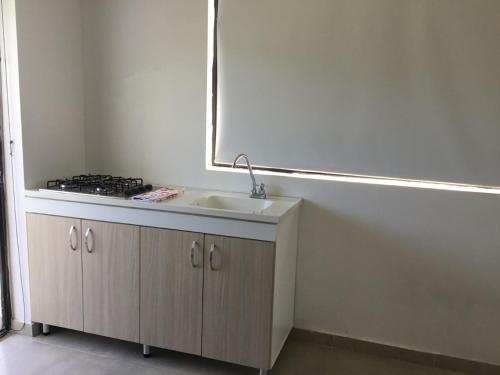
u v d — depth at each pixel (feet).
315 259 9.72
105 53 10.57
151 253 8.65
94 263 9.09
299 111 9.45
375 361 9.33
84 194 8.91
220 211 8.04
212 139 10.27
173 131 10.36
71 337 9.91
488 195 8.56
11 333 9.98
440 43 8.46
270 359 8.27
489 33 8.21
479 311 8.92
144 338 9.00
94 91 10.78
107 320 9.20
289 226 8.84
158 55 10.20
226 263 8.20
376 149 9.11
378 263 9.36
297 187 9.62
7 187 9.54
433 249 9.00
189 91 10.10
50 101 9.85
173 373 8.72
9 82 9.09
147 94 10.42
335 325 9.80
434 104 8.64
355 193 9.29
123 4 10.28
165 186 10.58
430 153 8.80
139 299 8.89
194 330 8.63
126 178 10.82
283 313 9.00
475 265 8.82
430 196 8.87
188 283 8.52
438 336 9.20
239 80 9.75
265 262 7.98
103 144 10.93
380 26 8.74
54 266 9.41
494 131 8.42
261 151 9.86
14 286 9.89
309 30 9.15
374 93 8.95
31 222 9.41
